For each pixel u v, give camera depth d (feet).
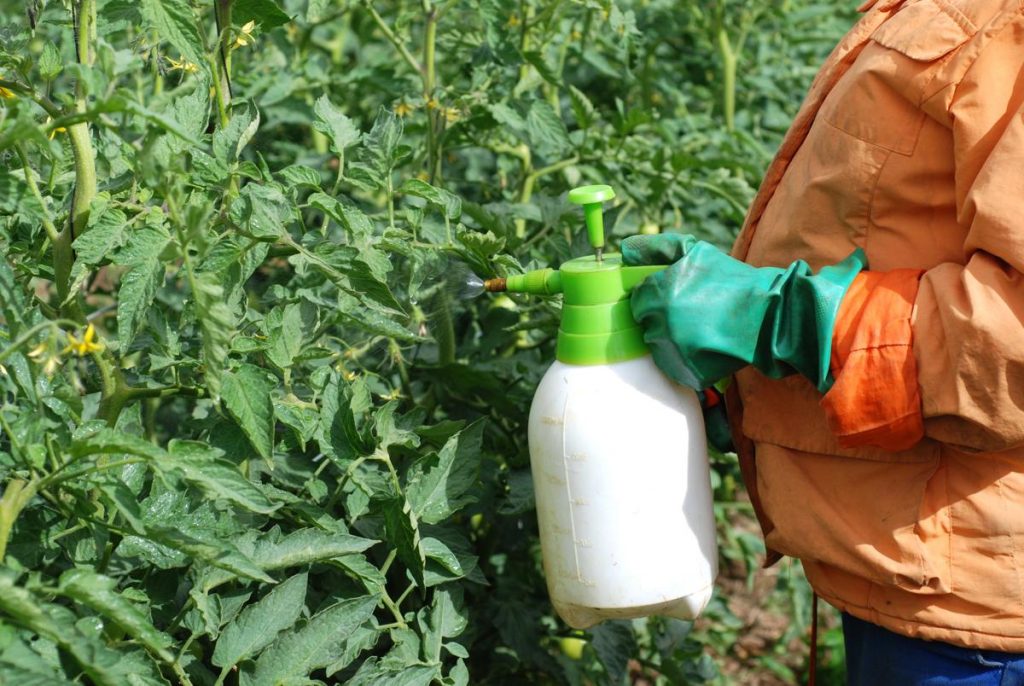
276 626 5.04
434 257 5.97
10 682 3.88
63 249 5.18
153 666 4.78
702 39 12.83
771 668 10.44
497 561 9.03
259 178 5.44
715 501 11.85
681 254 5.14
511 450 7.79
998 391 4.63
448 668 6.76
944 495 5.14
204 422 5.99
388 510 5.65
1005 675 5.22
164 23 4.92
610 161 8.80
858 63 5.13
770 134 12.13
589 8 7.97
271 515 5.92
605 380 5.17
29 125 4.04
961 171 4.84
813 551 5.36
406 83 9.50
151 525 4.57
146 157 4.24
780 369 5.09
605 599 5.27
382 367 7.59
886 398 4.83
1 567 4.00
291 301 5.82
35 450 4.40
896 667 5.46
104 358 5.28
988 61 4.74
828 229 5.27
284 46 10.18
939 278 4.84
